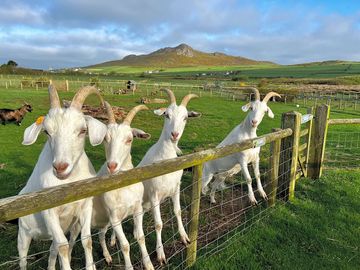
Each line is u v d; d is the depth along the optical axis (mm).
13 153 6094
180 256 2768
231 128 9461
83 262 2691
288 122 3754
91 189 1481
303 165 4520
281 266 2613
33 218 2172
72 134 1979
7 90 19266
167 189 2816
